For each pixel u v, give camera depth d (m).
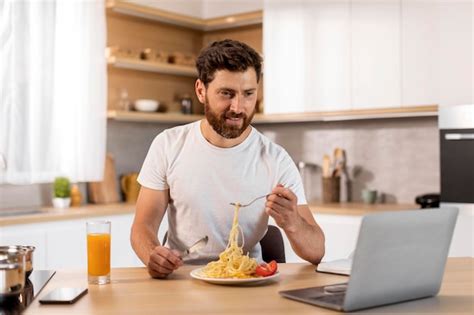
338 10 4.44
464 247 3.87
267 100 4.80
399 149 4.61
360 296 1.50
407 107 4.17
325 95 4.52
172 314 1.46
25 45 4.00
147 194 2.35
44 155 4.12
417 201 4.20
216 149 2.31
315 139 5.01
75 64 4.29
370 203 4.54
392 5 4.22
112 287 1.77
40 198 4.43
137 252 2.19
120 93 4.84
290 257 4.31
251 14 4.91
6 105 3.94
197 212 2.31
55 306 1.55
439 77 4.04
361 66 4.36
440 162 3.97
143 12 4.68
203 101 2.19
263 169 2.34
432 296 1.67
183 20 4.97
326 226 4.24
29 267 1.84
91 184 4.66
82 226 4.00
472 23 3.90
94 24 4.36
